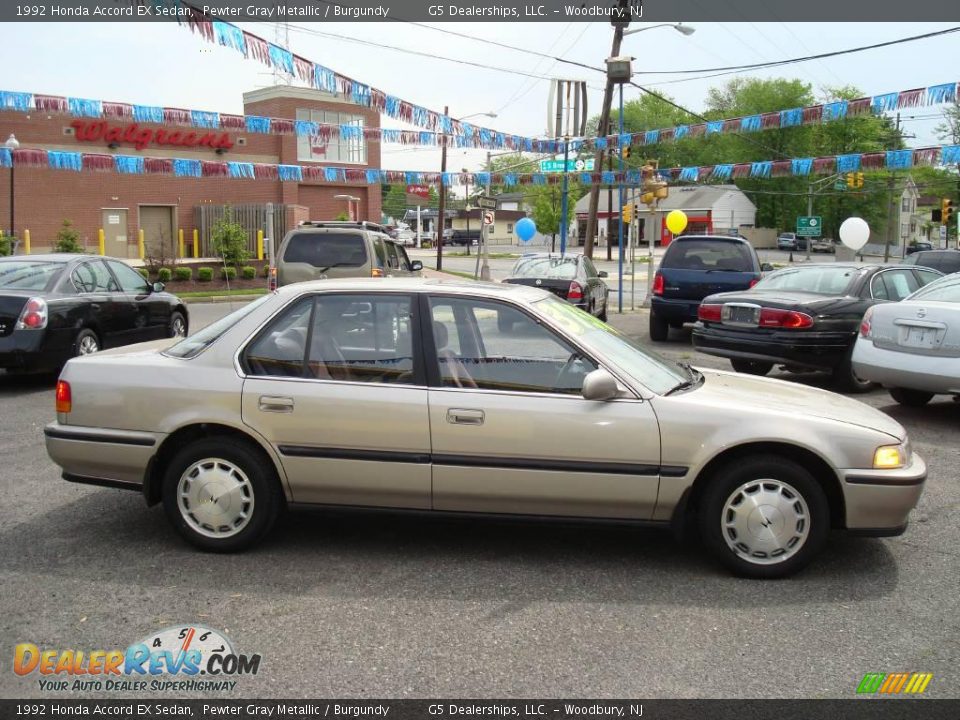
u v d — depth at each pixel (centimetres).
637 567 475
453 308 477
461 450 459
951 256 2580
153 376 483
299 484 474
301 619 405
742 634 394
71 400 491
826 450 449
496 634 391
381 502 473
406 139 1658
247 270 2898
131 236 3422
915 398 963
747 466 452
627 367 477
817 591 445
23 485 621
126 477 488
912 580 461
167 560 477
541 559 486
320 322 482
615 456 452
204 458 479
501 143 1720
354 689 343
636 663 366
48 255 1087
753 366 1231
